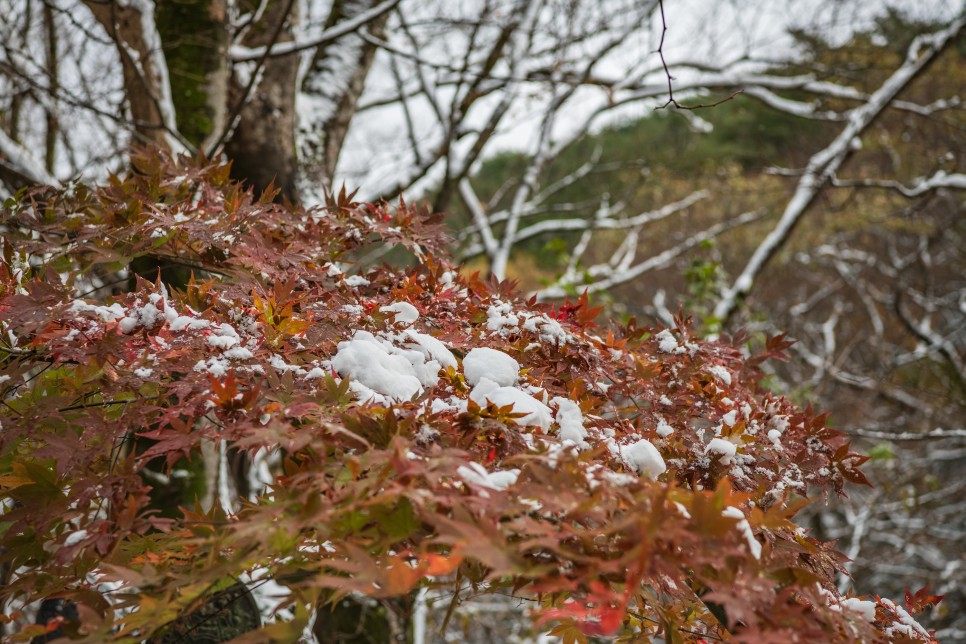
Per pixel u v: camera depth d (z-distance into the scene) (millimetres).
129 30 3213
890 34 7434
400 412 1280
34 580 1316
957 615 8594
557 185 8508
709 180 9219
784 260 10203
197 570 1151
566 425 1392
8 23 3979
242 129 3404
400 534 1087
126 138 3717
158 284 1558
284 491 1152
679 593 1311
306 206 3580
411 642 4430
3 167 3057
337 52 4461
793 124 10750
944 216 10461
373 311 1584
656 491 1097
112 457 1317
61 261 1886
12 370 1409
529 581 1155
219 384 1224
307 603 1069
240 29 3945
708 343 2008
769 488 1628
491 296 1916
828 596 1305
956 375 9555
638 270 7734
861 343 11289
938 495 8492
